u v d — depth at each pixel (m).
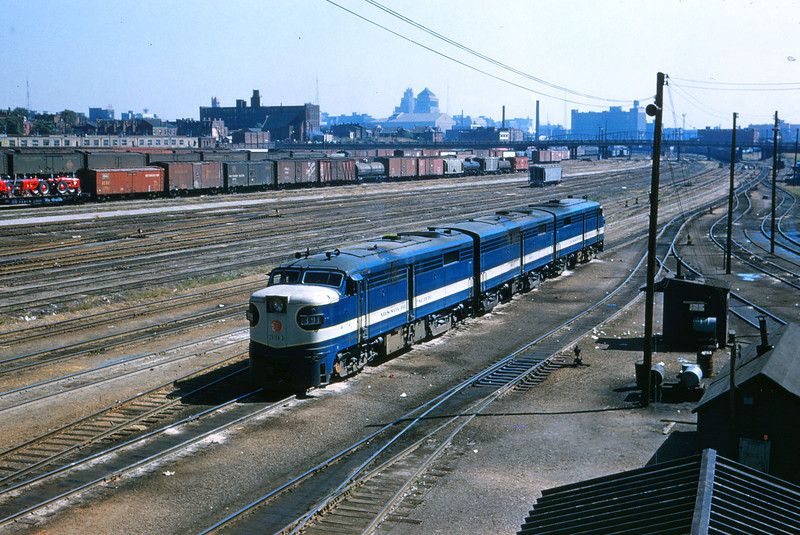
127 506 16.17
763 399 17.48
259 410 22.34
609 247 62.84
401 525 15.56
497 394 24.50
